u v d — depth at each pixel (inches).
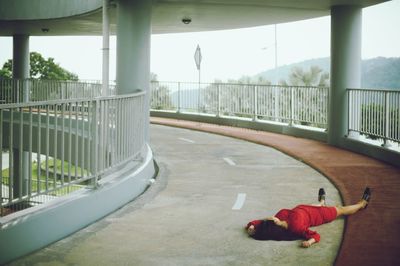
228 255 222.4
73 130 393.1
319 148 560.4
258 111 767.1
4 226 209.9
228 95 832.3
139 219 282.2
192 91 911.0
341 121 571.8
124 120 345.7
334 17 574.2
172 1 560.7
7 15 797.2
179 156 515.5
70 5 710.5
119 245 235.9
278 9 603.8
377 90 491.2
